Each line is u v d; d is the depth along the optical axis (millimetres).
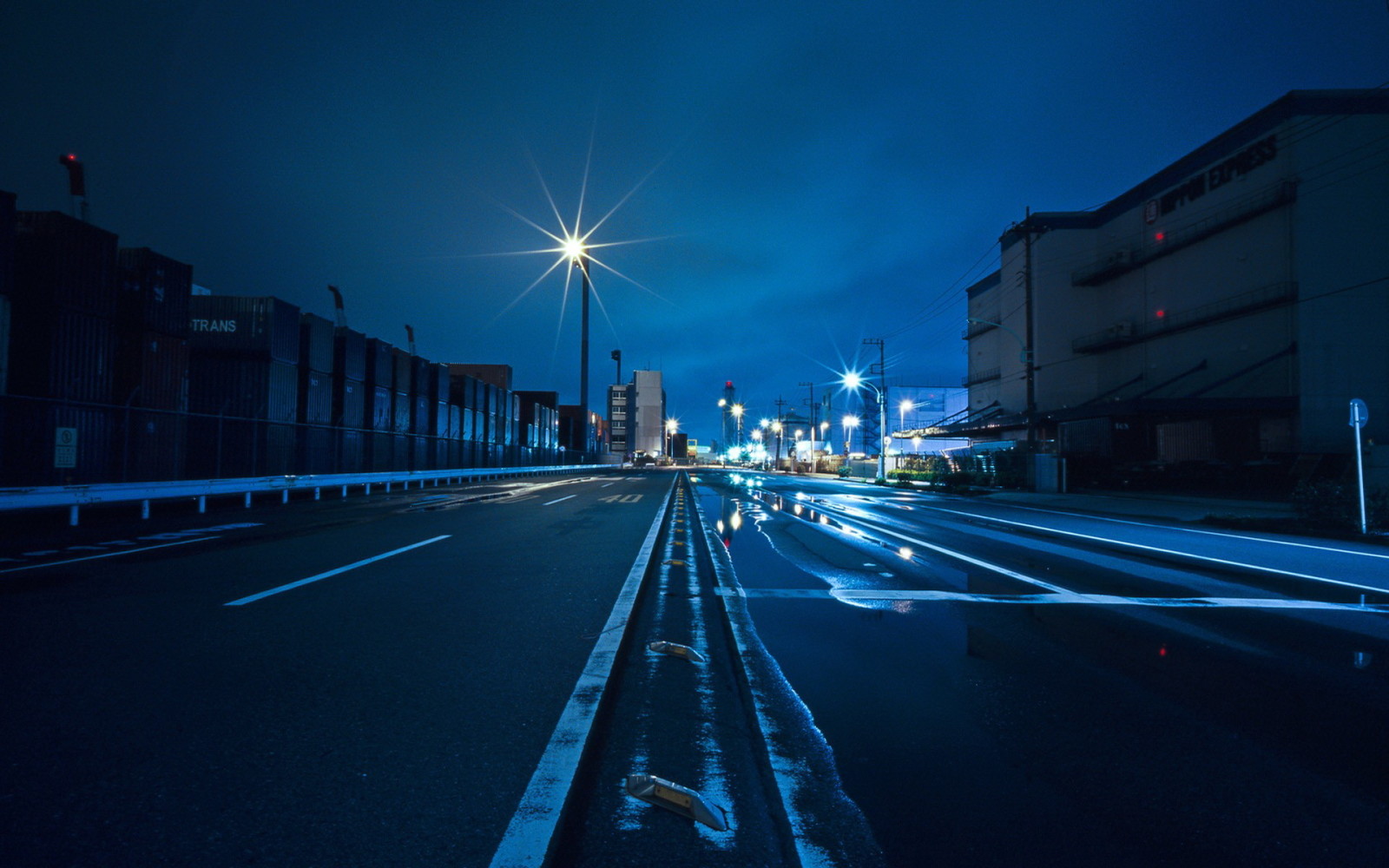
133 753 2801
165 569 7574
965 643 4945
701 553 9828
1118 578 8016
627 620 5227
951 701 3693
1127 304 42062
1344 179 29859
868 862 2141
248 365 19953
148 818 2293
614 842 2223
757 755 2947
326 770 2654
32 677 3764
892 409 75250
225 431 18234
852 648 4797
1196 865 2150
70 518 12391
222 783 2541
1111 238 43688
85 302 13766
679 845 2209
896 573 8195
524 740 2955
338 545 9758
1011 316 53094
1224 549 11297
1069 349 46406
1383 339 29344
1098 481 32000
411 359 31734
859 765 2867
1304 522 14914
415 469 31984
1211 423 34125
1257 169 32000
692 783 2648
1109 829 2377
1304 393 29453
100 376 14062
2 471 12117
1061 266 47188
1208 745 3143
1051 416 38219
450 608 5621
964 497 26953
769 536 12297
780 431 87812
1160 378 38719
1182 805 2566
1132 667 4375
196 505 17156
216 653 4277
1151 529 14719
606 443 113250
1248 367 32031
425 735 2998
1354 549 11422
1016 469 34125
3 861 2018
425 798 2438
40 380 12969
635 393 125750
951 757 2963
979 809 2500
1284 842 2307
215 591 6281
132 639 4594
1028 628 5418
